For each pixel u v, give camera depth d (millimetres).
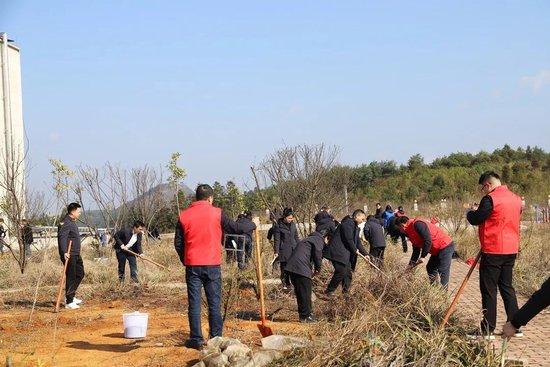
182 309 12602
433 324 7848
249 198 29562
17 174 22359
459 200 31031
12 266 18875
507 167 54281
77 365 7863
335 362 6898
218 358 7238
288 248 14969
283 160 24703
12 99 30656
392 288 9805
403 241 22891
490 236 8609
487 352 7051
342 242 11734
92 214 27188
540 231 24422
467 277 8547
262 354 7238
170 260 19891
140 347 8773
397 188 53969
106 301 13914
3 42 28922
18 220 20016
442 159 61938
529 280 12977
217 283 8641
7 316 12141
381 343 6812
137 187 28906
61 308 13188
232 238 16859
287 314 11336
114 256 22531
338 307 10023
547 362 7328
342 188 27250
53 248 23547
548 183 50250
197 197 8734
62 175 25703
